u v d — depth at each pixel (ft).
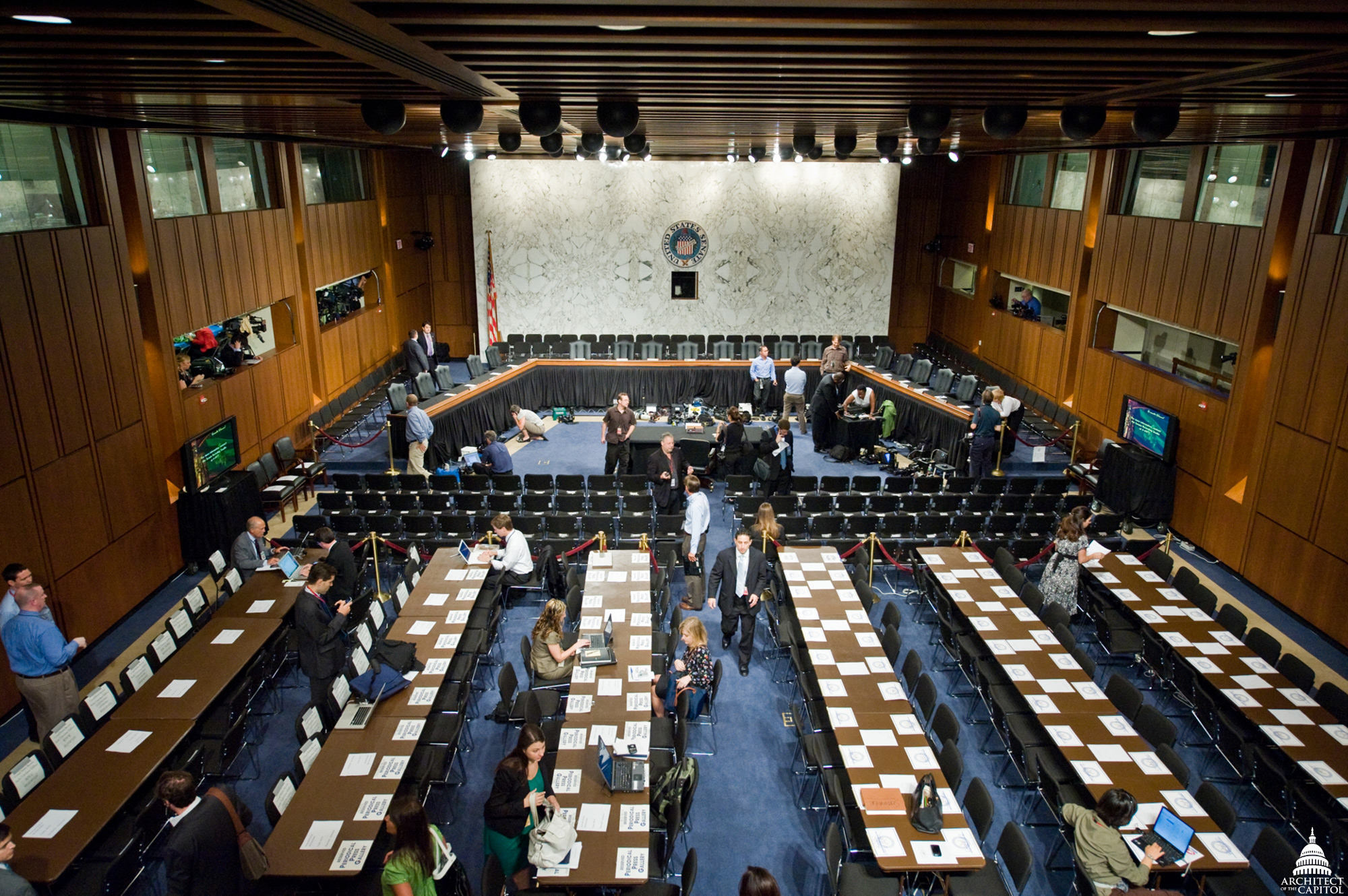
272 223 51.93
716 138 47.01
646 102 23.63
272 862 19.16
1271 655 28.86
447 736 26.02
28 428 30.32
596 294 76.48
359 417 57.72
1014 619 30.86
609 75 18.48
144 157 39.78
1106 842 19.94
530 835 19.79
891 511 43.45
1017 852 20.33
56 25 13.01
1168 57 15.30
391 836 22.11
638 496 42.57
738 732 29.55
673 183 73.82
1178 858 19.90
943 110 24.32
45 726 26.48
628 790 21.53
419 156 79.66
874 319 77.71
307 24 12.51
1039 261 62.34
